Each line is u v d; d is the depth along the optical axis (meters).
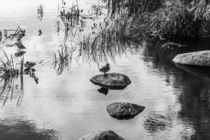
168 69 10.09
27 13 15.86
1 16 15.32
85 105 7.93
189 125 7.12
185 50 11.69
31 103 8.02
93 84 9.04
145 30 13.37
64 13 15.48
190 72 9.85
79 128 7.01
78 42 12.38
